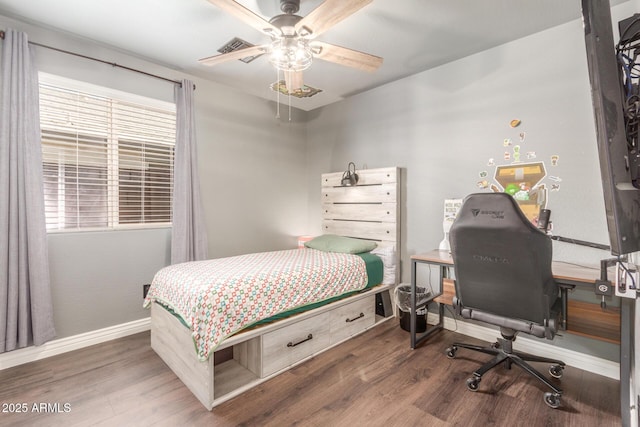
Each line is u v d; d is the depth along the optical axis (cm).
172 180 304
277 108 392
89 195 254
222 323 173
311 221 425
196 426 154
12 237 207
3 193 203
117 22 221
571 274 177
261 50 201
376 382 193
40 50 225
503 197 158
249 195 363
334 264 247
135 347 243
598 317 189
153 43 249
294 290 211
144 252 278
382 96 336
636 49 116
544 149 229
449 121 281
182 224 288
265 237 380
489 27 224
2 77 206
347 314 256
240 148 353
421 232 303
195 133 303
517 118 241
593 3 95
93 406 170
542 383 191
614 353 201
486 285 176
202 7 203
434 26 223
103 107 260
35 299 216
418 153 304
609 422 156
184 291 188
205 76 314
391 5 198
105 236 256
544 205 228
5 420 158
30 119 215
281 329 205
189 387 185
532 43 233
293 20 178
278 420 159
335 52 204
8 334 207
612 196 92
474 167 265
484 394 180
